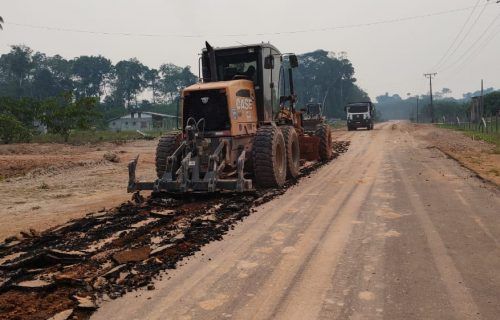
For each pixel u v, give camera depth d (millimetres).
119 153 19969
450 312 3570
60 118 29000
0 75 125188
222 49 10008
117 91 133000
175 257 5016
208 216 6730
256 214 6977
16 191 10539
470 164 12094
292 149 10836
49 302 4055
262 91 9953
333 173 11516
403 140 22953
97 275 4562
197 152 8500
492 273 4332
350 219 6504
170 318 3633
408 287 4062
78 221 6906
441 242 5312
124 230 6305
